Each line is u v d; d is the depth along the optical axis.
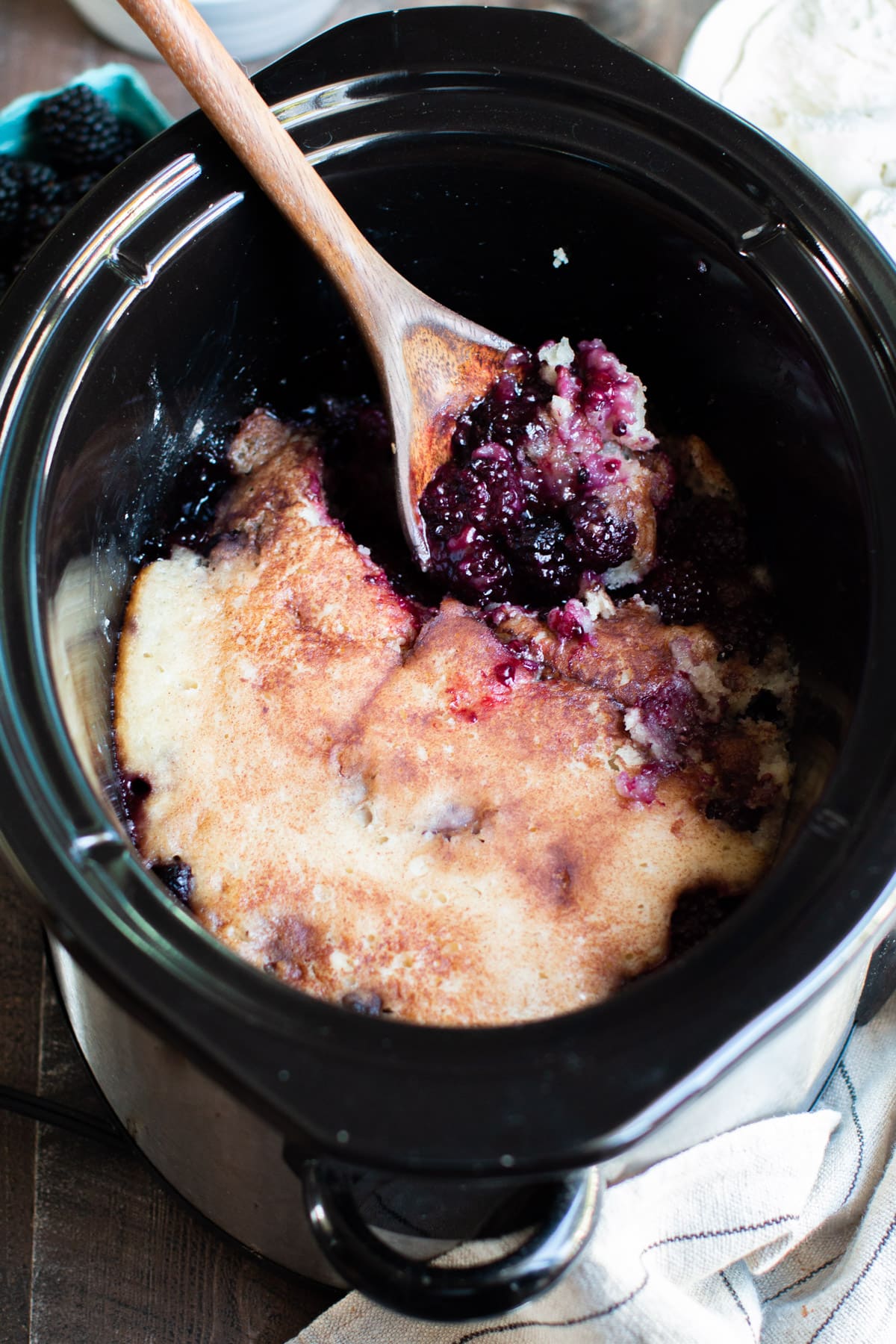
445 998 0.65
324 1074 0.55
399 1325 0.67
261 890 0.67
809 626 0.70
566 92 0.70
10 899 0.77
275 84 0.70
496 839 0.67
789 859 0.59
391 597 0.71
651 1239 0.65
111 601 0.71
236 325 0.73
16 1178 0.72
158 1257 0.71
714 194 0.69
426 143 0.70
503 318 0.78
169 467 0.74
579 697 0.69
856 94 0.85
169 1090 0.62
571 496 0.73
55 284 0.67
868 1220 0.68
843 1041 0.69
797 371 0.68
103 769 0.67
